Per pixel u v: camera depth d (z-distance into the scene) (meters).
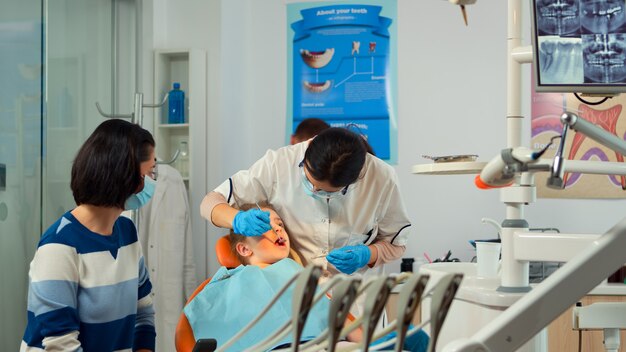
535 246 1.46
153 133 3.80
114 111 3.49
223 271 2.20
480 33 3.74
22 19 2.67
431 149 3.78
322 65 3.91
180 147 3.82
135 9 3.52
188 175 3.76
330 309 0.85
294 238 2.39
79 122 3.19
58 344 1.54
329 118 3.90
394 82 3.82
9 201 2.61
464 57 3.75
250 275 2.09
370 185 2.31
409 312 0.85
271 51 3.98
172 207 3.59
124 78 3.51
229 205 2.35
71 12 3.13
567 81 1.26
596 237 1.39
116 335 1.73
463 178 3.71
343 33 3.89
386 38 3.84
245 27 3.99
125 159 1.62
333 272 2.32
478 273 1.79
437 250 3.72
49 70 2.96
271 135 3.98
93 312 1.66
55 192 2.98
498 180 1.17
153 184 1.91
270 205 2.39
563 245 1.43
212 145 3.77
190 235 3.66
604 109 3.58
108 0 3.44
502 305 1.47
